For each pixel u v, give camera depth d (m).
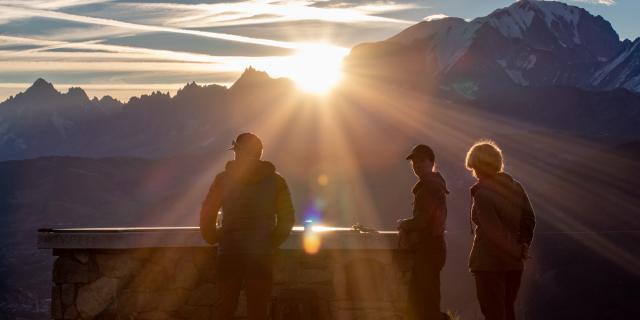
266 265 8.83
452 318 12.48
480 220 9.01
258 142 9.01
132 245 10.62
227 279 8.80
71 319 10.75
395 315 10.65
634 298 172.00
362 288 10.70
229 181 8.88
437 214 9.59
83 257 10.80
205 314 10.73
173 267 10.80
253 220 8.80
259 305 8.79
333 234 10.59
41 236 10.66
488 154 9.11
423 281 9.73
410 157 9.80
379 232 10.66
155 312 10.75
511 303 9.29
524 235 9.25
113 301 10.77
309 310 10.52
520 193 9.17
